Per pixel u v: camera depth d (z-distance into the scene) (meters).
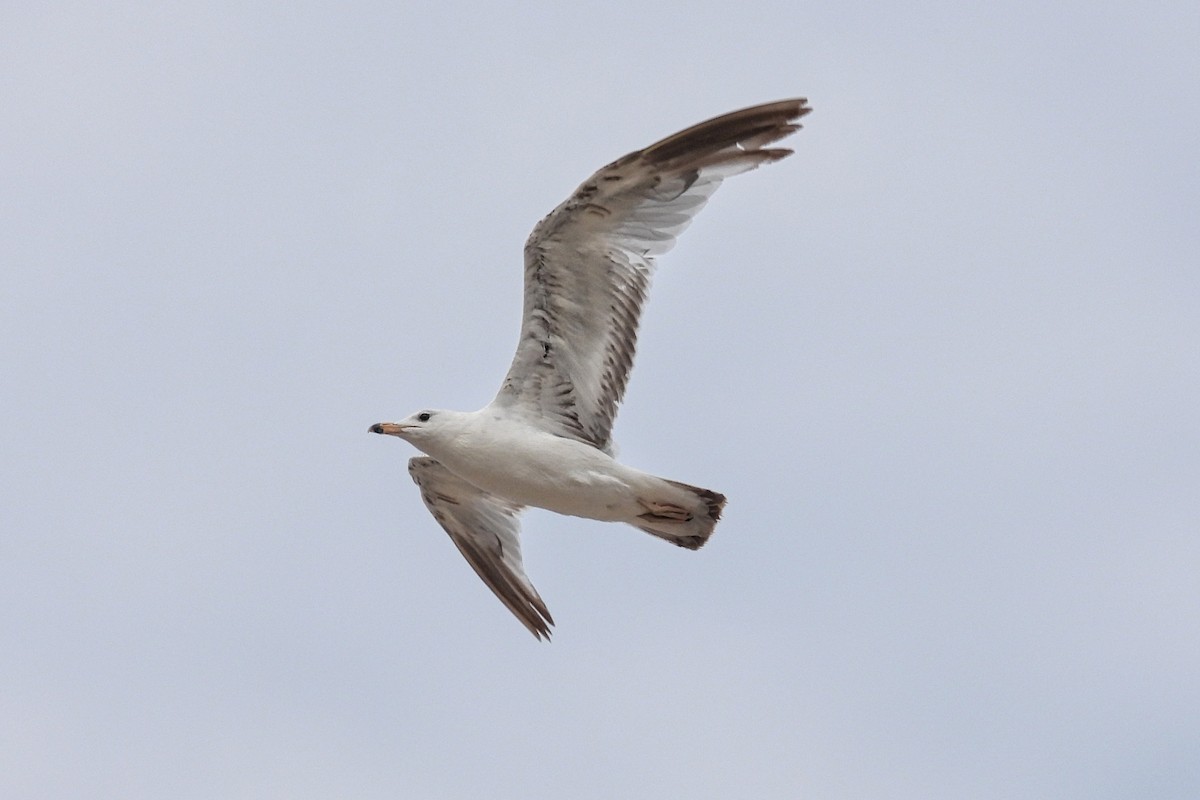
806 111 15.73
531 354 16.94
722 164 16.06
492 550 19.47
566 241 16.41
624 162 15.88
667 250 16.33
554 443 16.88
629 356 16.70
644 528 17.31
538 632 19.33
